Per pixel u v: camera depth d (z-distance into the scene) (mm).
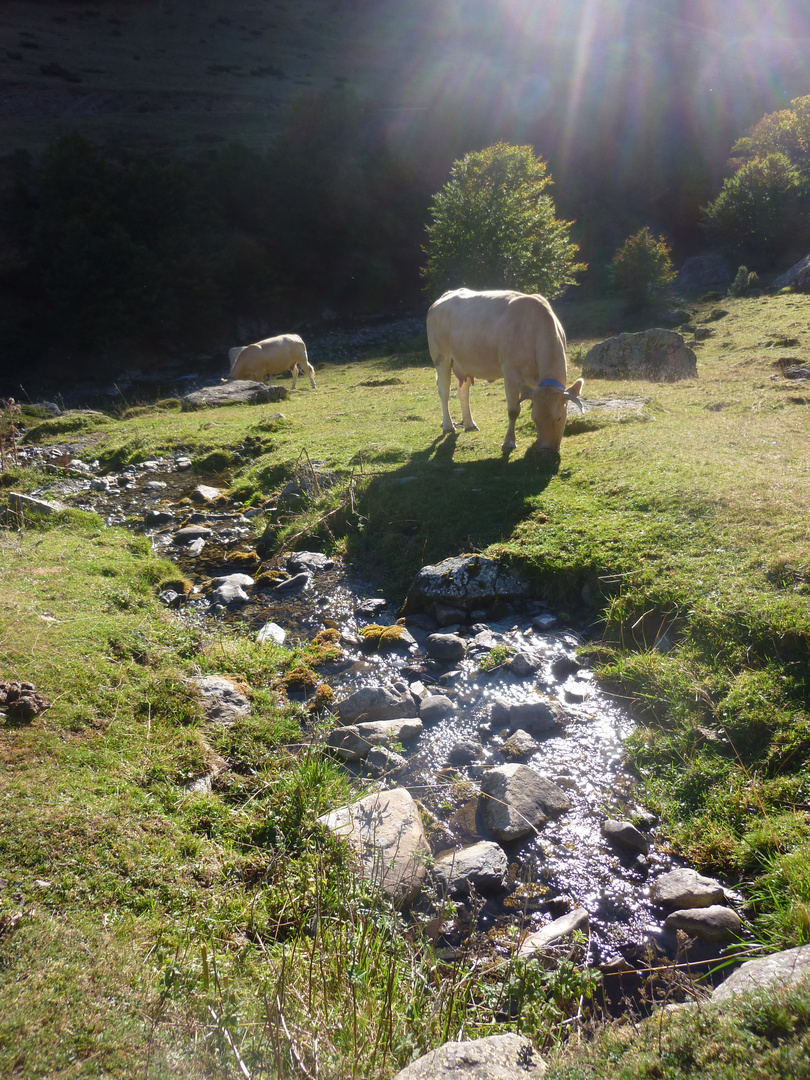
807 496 6047
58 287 31266
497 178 26609
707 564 5445
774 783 3736
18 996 2270
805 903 2953
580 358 16703
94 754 3828
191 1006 2361
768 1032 1854
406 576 6738
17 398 27875
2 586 6027
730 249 31656
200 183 38344
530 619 5883
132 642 5211
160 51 64375
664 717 4520
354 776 4281
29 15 64250
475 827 3846
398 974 2729
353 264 40062
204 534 8398
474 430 10188
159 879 3121
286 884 3229
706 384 12422
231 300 36406
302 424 12336
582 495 7066
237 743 4352
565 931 3059
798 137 32062
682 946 2871
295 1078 2018
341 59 72438
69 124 46500
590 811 3908
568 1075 1937
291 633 6168
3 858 3039
